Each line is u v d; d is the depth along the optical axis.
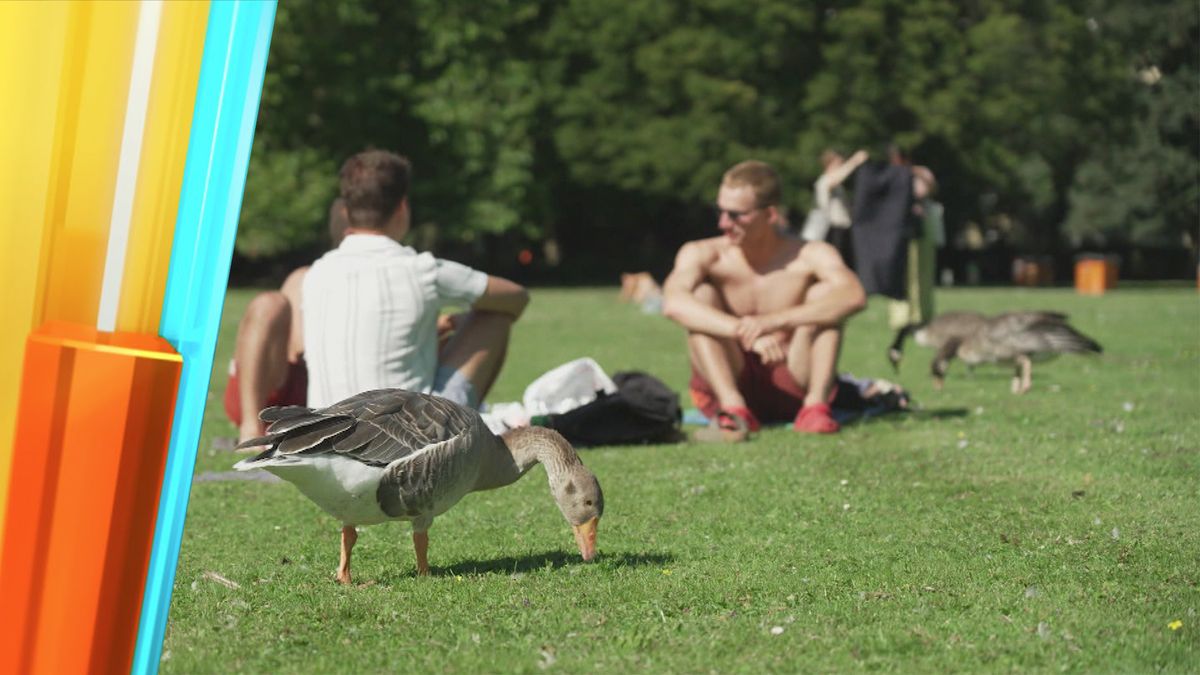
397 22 41.91
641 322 23.61
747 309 10.02
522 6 42.75
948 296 33.84
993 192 49.00
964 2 43.47
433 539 6.00
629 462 8.13
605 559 5.44
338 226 8.92
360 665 4.02
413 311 7.49
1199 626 4.31
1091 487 6.92
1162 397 11.27
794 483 7.20
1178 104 46.41
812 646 4.14
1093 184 48.50
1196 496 6.64
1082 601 4.63
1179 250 50.97
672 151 41.78
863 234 18.12
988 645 4.11
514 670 3.94
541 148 45.97
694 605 4.66
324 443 4.64
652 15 42.62
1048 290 38.97
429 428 4.82
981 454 8.15
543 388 9.49
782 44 42.06
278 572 5.33
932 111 40.69
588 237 52.72
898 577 5.03
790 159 40.88
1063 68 41.97
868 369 14.70
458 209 42.03
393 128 41.97
